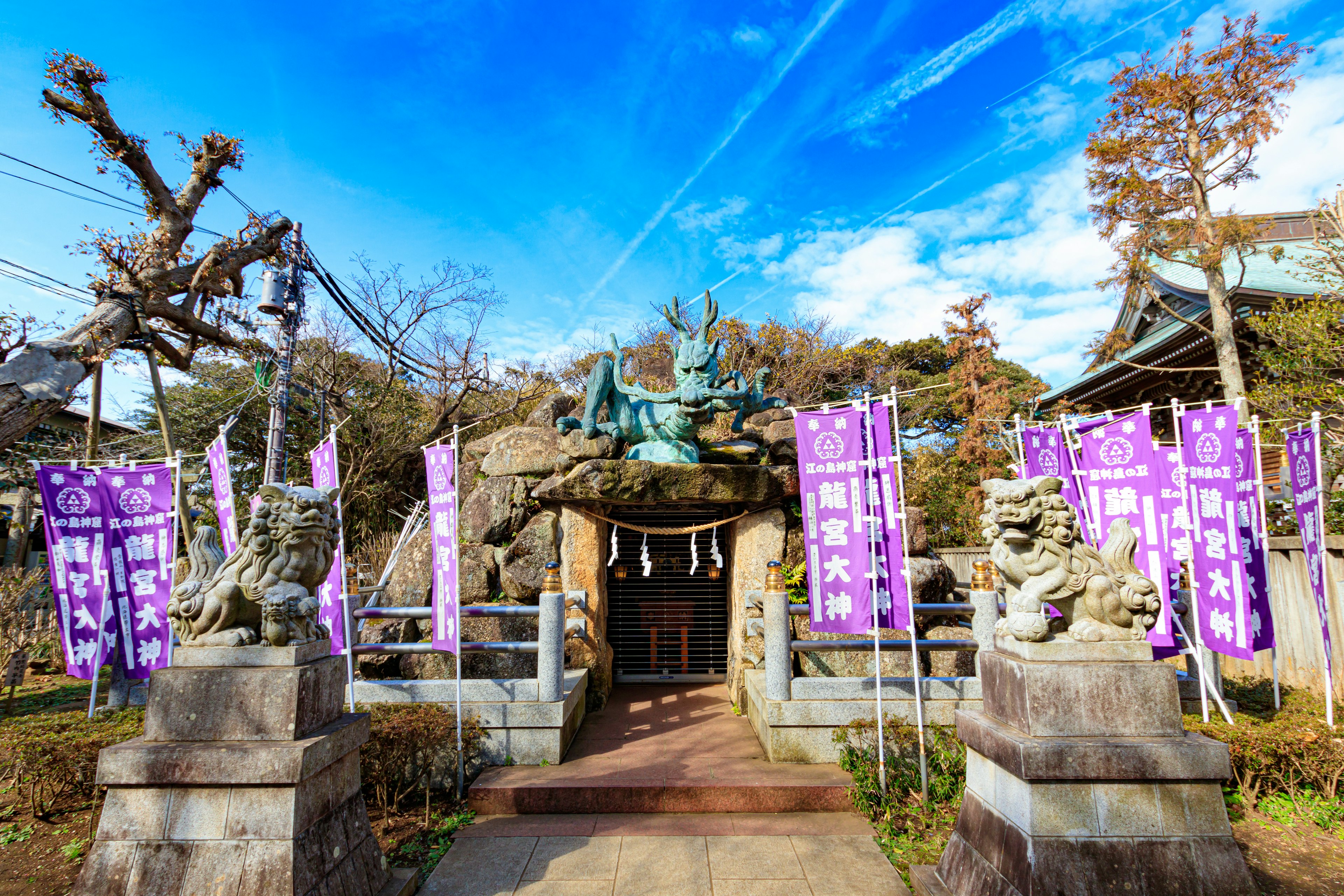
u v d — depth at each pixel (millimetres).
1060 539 3471
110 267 10141
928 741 5574
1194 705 6176
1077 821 3066
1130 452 6168
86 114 9273
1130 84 11141
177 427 16109
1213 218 10883
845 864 4270
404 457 17594
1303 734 5082
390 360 16906
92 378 10250
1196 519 5969
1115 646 3361
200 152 10977
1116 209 11258
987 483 3711
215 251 11320
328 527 3713
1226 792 5070
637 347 20203
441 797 5355
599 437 7496
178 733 3281
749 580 7645
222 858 3078
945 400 21953
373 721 5270
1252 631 5512
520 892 3963
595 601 7609
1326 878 4012
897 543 5449
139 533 6602
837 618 5426
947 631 6887
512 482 8023
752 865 4262
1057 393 17406
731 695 7957
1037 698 3229
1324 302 9344
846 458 5586
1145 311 16188
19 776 5090
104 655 6332
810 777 5293
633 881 4082
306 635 3625
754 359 19516
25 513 12727
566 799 5102
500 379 20531
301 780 3166
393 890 3770
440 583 5707
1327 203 10117
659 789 5117
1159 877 3006
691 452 7629
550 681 5820
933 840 4590
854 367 20219
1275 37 10047
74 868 4410
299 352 16484
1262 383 9742
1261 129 10156
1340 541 6992
